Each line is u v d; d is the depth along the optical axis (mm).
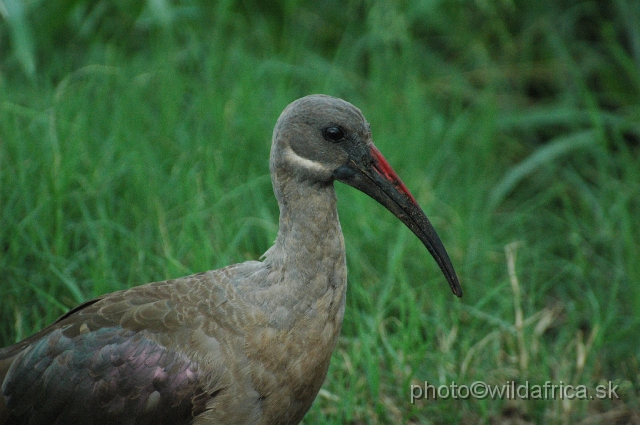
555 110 13977
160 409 7527
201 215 10805
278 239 7734
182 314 7633
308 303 7555
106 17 14492
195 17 14148
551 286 12031
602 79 14586
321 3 15266
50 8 13711
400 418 9820
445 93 14711
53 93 12477
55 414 7652
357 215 11633
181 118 12766
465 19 15141
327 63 14273
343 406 9680
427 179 12539
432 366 10367
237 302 7590
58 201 10578
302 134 7590
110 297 7934
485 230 12125
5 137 11398
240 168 12062
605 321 10844
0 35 13836
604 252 12250
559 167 13969
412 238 11539
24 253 10289
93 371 7582
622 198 12078
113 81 13117
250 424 7605
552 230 12891
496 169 13656
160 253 10672
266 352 7496
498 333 10656
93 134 12086
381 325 10211
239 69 13562
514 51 15031
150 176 11406
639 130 13594
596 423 10078
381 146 12773
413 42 15281
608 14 15016
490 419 10055
